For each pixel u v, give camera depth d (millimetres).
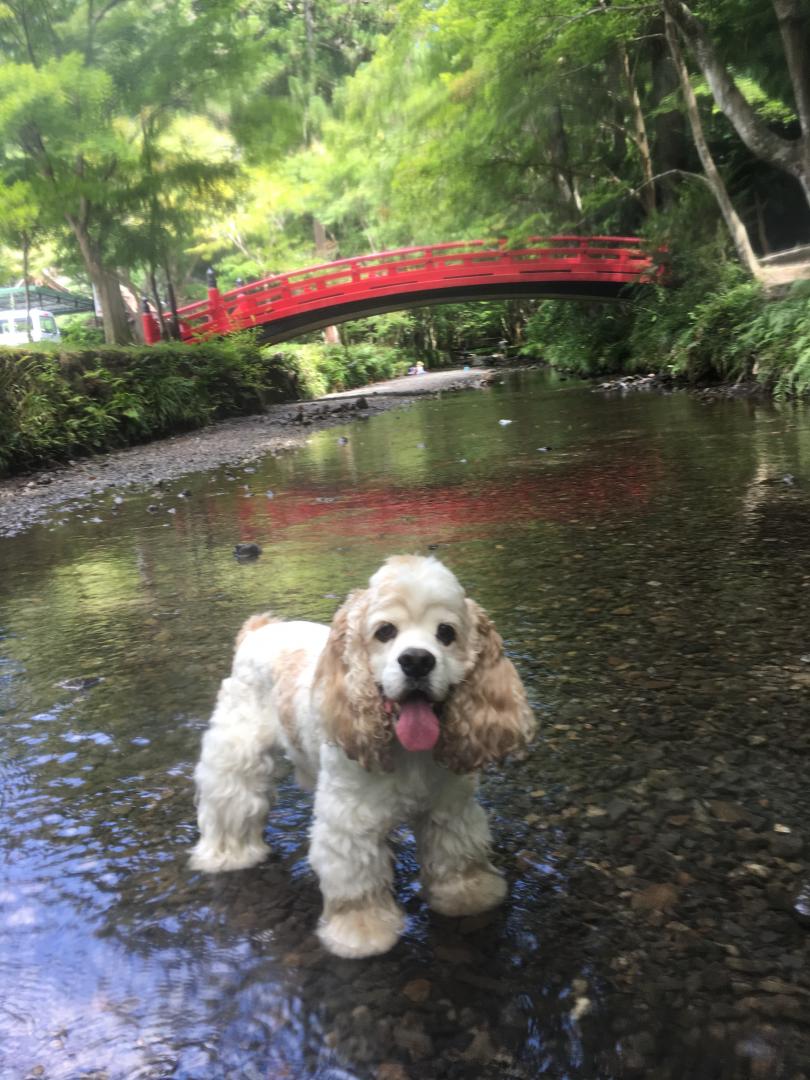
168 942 2490
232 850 2879
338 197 36281
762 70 23062
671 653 4473
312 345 35469
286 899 2662
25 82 17953
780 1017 2068
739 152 26797
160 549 8086
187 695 4402
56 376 16078
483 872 2631
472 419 17891
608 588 5672
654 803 3066
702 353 19500
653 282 24375
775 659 4289
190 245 29406
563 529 7500
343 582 6309
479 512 8516
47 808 3354
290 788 3396
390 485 10602
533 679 4262
